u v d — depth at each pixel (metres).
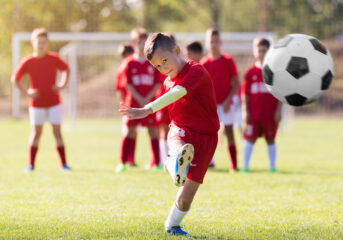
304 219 12.70
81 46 61.56
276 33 81.81
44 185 17.78
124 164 22.00
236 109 36.28
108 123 58.75
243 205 14.48
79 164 24.30
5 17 74.38
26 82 76.81
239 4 101.06
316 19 81.38
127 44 25.36
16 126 50.56
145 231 11.24
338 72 79.69
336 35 83.44
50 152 29.72
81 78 69.00
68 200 15.01
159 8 91.12
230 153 21.97
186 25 114.69
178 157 10.00
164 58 10.43
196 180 10.98
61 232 11.09
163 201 15.03
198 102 11.03
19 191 16.50
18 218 12.48
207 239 10.62
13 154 28.19
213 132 11.36
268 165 24.45
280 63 14.93
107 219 12.45
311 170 22.47
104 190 16.80
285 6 81.88
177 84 10.32
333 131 47.12
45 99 21.50
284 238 10.72
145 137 42.53
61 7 74.38
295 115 74.12
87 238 10.64
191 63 10.91
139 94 22.78
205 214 13.23
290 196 15.90
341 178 19.89
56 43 71.44
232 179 19.45
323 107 76.00
